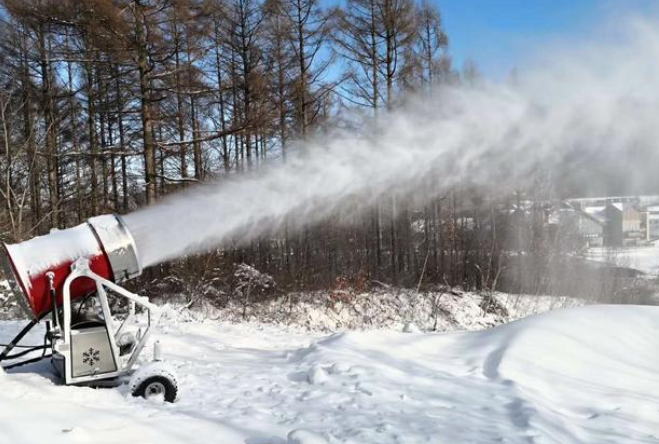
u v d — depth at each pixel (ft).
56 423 11.98
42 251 17.20
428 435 13.10
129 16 44.83
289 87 61.11
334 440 12.60
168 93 53.36
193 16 47.67
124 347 19.02
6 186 55.88
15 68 58.80
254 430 13.37
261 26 60.39
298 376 19.29
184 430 12.94
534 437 12.87
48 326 19.07
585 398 16.83
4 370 19.17
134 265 17.87
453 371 19.31
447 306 62.69
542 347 20.18
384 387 17.34
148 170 48.26
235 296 52.26
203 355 24.43
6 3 44.11
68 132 66.39
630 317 23.32
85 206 66.08
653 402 16.66
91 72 60.18
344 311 57.06
